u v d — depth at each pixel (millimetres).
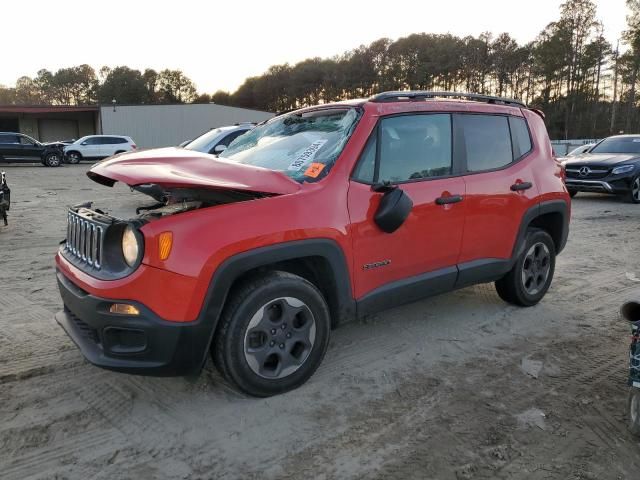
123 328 2691
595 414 3047
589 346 4012
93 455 2609
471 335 4180
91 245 2969
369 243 3365
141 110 45094
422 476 2496
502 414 3039
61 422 2883
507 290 4684
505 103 4625
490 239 4172
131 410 3014
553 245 4879
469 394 3264
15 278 5574
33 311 4566
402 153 3641
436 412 3051
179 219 2746
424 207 3648
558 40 72750
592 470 2551
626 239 7965
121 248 2834
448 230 3828
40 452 2625
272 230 2922
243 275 3066
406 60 84000
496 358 3781
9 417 2918
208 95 116875
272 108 99500
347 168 3322
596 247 7434
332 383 3363
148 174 2797
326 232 3123
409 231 3578
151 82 110688
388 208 3291
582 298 5145
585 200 12789
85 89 118125
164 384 3309
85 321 2822
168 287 2676
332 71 88500
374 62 85875
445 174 3879
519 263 4551
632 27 59750
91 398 3137
